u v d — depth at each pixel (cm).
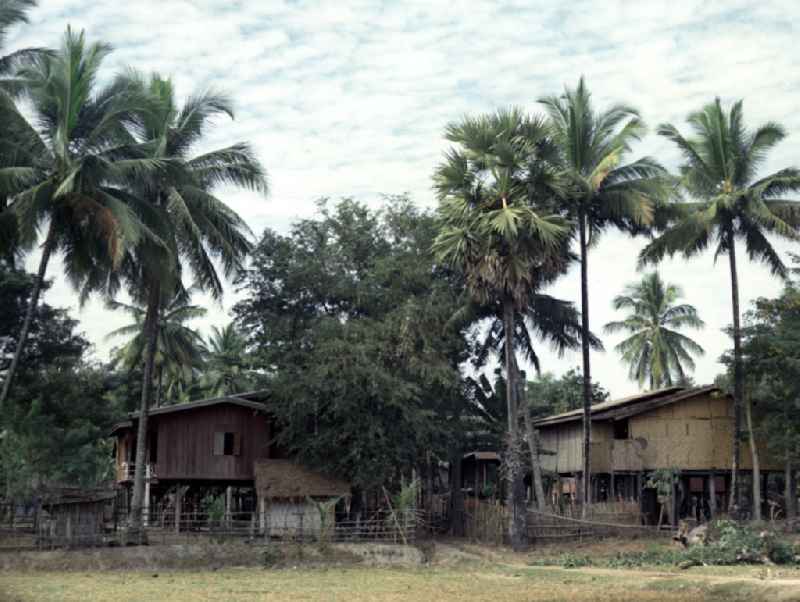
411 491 4150
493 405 5256
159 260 3684
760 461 4819
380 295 4800
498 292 4206
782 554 3325
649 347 6900
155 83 4141
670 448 4806
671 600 2455
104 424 4534
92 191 3541
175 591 2694
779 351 4300
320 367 4369
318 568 3525
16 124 3516
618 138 4644
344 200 5075
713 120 4525
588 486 4512
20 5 3456
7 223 3669
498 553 3938
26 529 3641
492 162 4194
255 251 4894
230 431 4531
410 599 2527
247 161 3997
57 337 4597
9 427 3578
